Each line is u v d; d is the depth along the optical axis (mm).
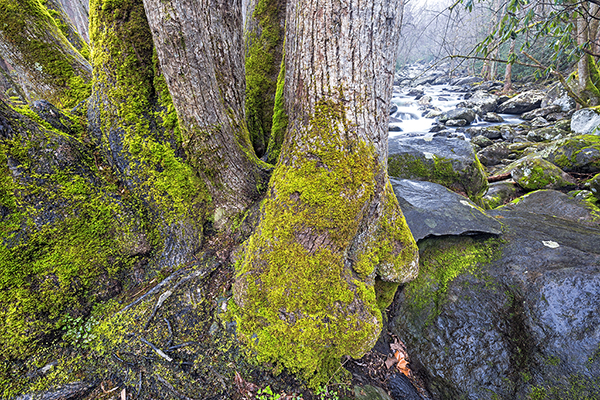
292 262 2102
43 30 3357
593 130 8180
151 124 2695
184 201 2768
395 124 14930
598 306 2428
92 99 2754
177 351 2281
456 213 3637
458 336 2760
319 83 2055
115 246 2561
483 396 2461
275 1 4191
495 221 3605
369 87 2051
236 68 2873
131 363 2230
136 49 2551
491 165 8469
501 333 2660
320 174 2062
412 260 2627
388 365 2809
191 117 2420
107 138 2660
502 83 20438
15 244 2105
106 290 2527
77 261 2354
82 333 2316
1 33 3145
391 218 2539
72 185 2398
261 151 4230
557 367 2332
